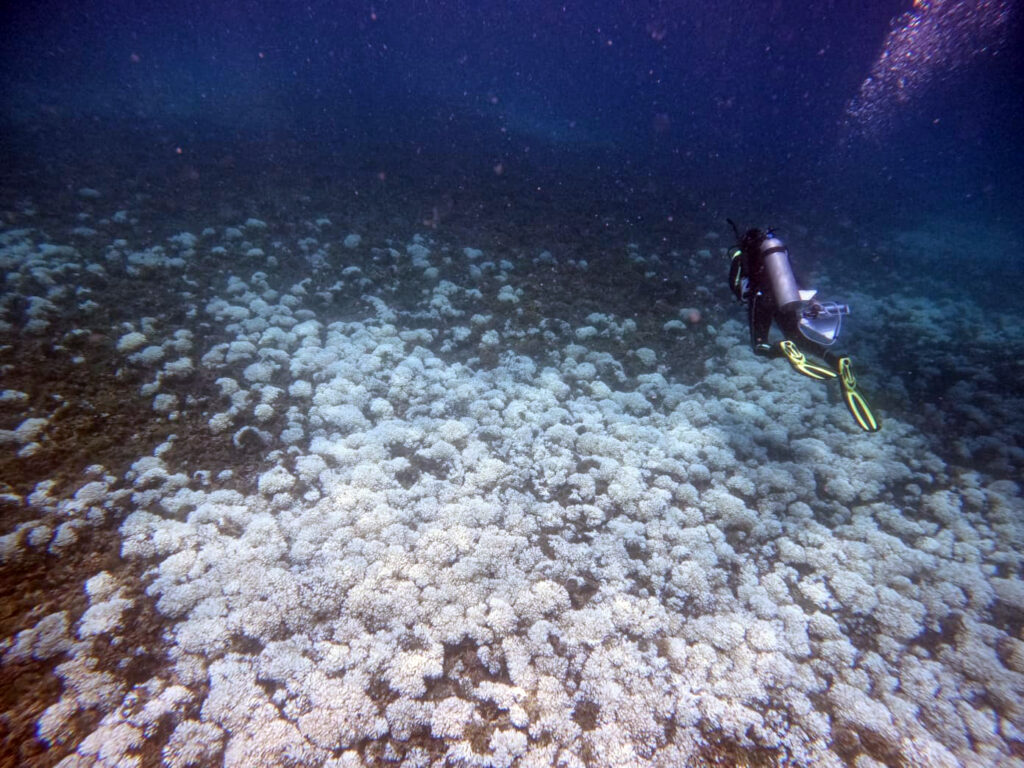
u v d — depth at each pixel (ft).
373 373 15.37
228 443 12.61
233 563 9.89
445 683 8.83
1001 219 41.09
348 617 9.41
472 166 40.19
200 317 16.69
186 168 29.40
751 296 12.42
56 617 8.70
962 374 17.74
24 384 13.12
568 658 9.27
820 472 13.38
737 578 10.84
